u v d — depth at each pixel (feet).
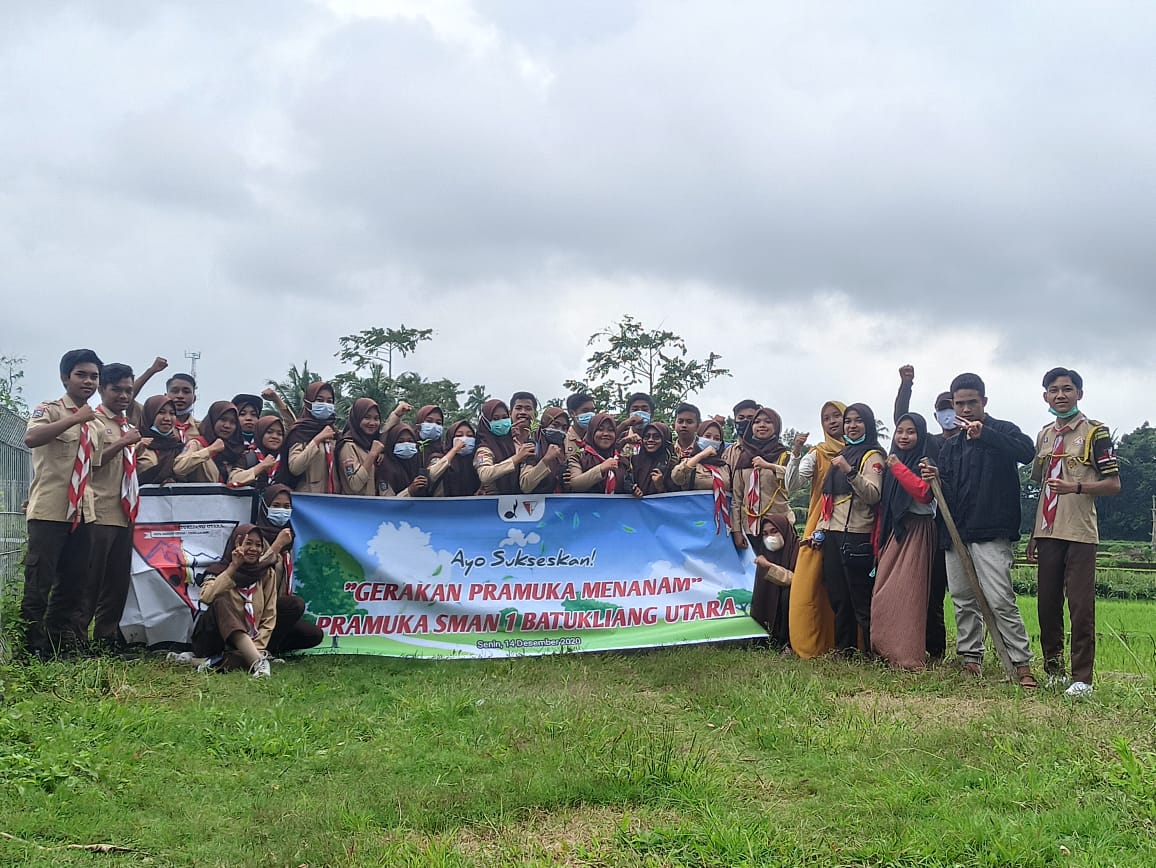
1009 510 30.60
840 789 19.49
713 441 37.09
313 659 32.24
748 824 17.35
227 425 35.42
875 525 33.45
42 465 29.94
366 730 23.94
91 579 30.89
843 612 33.83
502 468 35.12
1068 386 29.73
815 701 26.53
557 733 22.86
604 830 17.54
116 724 22.95
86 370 29.94
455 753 21.84
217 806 18.92
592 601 34.73
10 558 35.65
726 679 28.91
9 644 29.66
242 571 30.32
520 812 18.30
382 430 36.83
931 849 16.33
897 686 29.04
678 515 35.96
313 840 16.78
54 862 16.02
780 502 36.65
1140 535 243.81
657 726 23.89
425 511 34.47
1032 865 15.83
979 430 30.53
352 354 104.73
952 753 21.31
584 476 36.01
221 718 24.06
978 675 30.71
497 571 34.47
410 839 17.21
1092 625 28.63
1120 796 18.38
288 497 32.60
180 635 32.04
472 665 32.27
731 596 35.60
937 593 34.35
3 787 18.76
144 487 32.53
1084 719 23.79
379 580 33.68
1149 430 251.19
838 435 35.14
